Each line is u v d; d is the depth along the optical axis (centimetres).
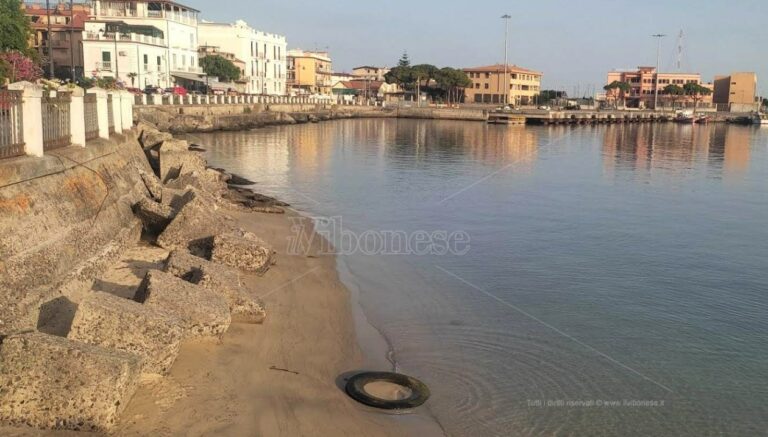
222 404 828
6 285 861
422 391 964
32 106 1130
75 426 688
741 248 2044
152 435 721
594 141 7881
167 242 1443
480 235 2142
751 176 4262
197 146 4919
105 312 818
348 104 12875
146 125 2967
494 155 5488
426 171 4069
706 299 1493
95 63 7688
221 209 2175
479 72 16425
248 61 11456
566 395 986
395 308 1349
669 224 2452
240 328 1109
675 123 14288
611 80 19788
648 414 938
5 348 684
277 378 943
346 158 4766
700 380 1053
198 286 1070
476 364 1084
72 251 1108
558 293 1505
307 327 1178
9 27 4666
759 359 1145
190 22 9406
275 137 6644
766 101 19625
